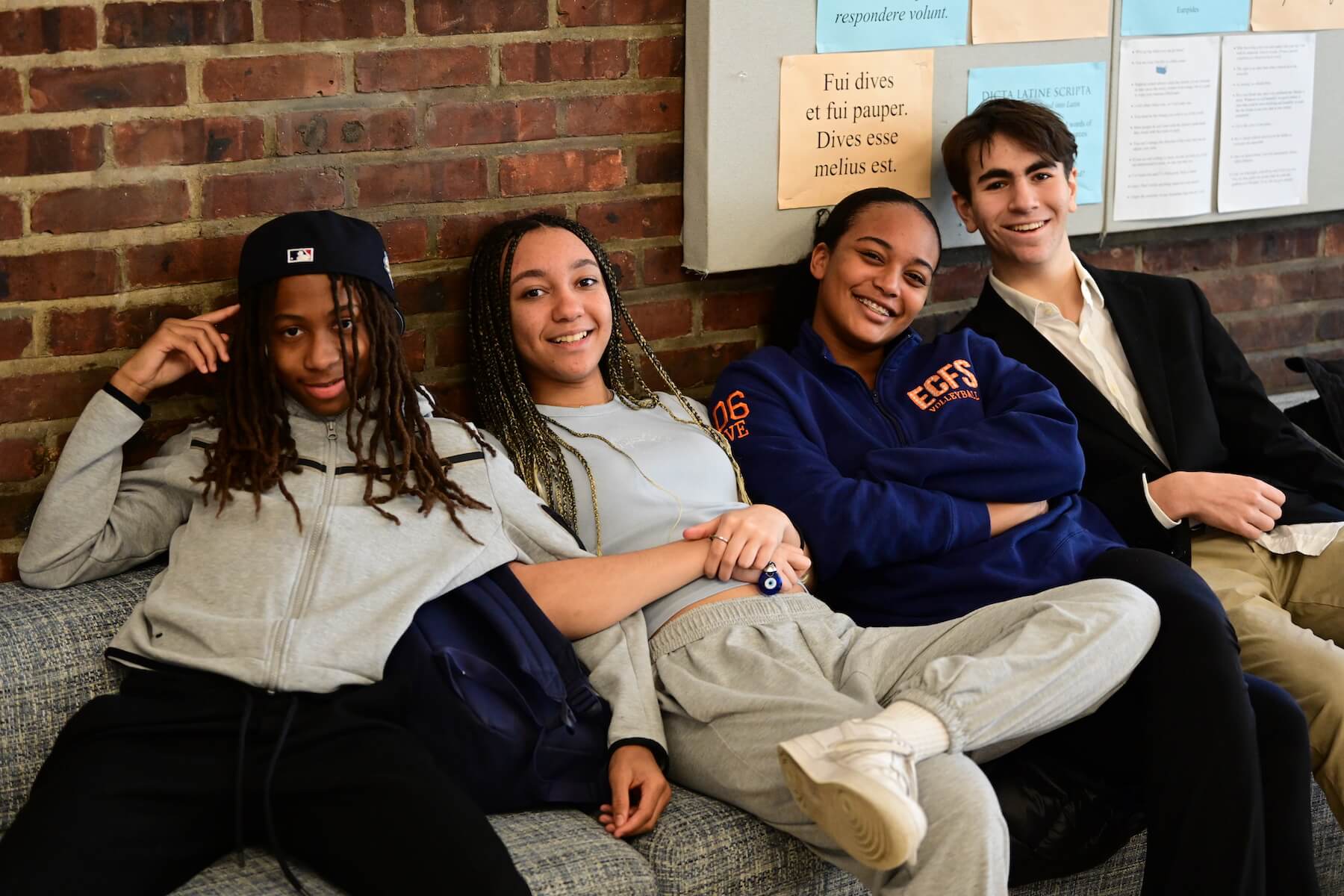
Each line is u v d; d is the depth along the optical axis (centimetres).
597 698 175
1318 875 207
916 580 204
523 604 178
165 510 182
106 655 170
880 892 154
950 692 160
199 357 180
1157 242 279
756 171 229
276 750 152
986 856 149
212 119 191
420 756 154
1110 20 257
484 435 195
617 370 219
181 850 146
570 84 217
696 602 190
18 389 187
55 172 184
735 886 162
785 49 227
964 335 229
